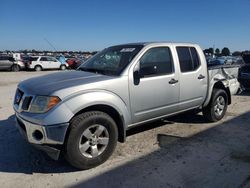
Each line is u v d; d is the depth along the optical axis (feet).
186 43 17.83
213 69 19.77
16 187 11.30
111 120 13.15
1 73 77.51
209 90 19.21
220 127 19.30
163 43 16.29
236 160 13.88
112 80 13.41
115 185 11.44
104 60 16.03
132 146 15.55
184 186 11.39
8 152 14.65
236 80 22.49
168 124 19.75
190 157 14.19
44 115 11.62
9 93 34.99
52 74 15.12
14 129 18.39
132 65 14.30
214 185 11.47
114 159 13.84
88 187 11.30
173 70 16.35
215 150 15.15
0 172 12.53
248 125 19.86
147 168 12.93
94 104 12.51
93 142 12.73
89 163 12.66
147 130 18.34
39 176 12.21
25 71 89.40
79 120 12.09
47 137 11.60
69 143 11.96
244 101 29.07
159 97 15.52
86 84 12.64
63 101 11.85
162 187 11.30
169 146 15.64
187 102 17.49
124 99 13.83
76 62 105.09
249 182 11.73
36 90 12.48
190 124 19.90
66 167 13.04
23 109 12.51
